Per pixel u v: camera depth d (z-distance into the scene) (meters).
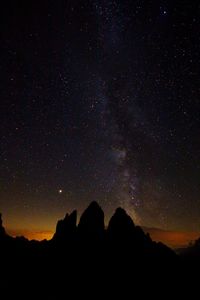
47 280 18.88
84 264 20.86
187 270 21.23
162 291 18.08
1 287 16.95
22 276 19.03
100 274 19.64
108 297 17.06
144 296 17.36
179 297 17.55
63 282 18.69
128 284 18.58
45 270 20.34
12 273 19.33
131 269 20.25
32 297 16.25
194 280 19.83
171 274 20.14
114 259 21.25
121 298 17.03
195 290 18.55
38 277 19.20
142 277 19.44
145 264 20.91
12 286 17.36
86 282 18.75
